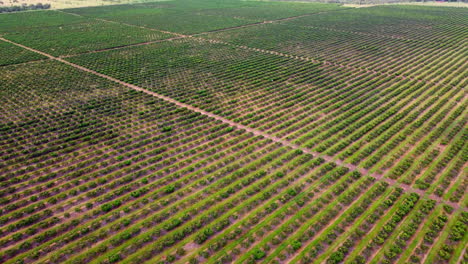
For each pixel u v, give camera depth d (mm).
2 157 69625
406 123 83000
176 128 82562
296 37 176375
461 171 64438
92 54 145250
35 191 60281
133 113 89875
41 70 123188
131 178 63406
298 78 115812
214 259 46906
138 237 50438
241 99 99438
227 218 53969
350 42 165500
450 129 79500
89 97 99750
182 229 52031
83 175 65188
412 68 125938
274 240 49375
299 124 83062
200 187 61312
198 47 157875
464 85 105938
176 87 107875
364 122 83125
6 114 88438
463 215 53438
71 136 77500
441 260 46375
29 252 47969
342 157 69812
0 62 130375
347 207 56562
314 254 47250
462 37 171250
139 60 136625
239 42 167125
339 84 110562
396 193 58969
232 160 69000
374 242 49312
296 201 57438
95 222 52906
